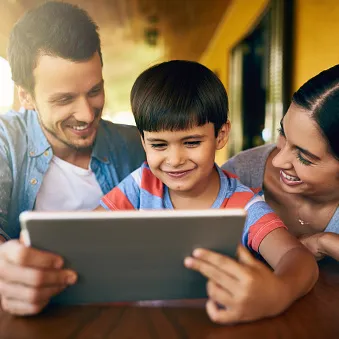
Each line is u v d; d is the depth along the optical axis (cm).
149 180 113
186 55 642
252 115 416
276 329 65
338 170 101
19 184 140
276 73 275
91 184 152
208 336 62
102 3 362
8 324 65
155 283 68
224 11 443
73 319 67
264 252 90
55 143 144
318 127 94
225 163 150
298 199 128
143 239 62
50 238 62
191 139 93
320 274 95
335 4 204
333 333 64
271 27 290
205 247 64
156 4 390
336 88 93
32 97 140
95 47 141
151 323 66
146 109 93
